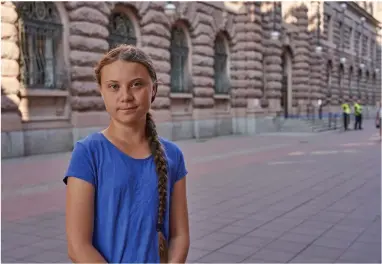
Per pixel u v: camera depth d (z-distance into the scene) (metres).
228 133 25.81
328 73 38.53
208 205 8.18
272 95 28.55
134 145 1.82
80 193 1.71
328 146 19.39
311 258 5.34
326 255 5.45
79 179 1.71
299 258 5.35
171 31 21.36
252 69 26.11
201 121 23.08
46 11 14.98
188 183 10.47
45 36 15.04
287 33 31.12
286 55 32.03
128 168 1.75
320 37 35.34
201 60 22.80
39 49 14.89
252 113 26.27
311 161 14.41
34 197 8.70
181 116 22.06
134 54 1.78
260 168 12.91
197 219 7.18
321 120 32.31
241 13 25.84
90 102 16.19
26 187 9.59
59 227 6.70
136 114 1.78
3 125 13.49
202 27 22.72
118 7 17.91
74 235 1.69
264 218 7.22
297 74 32.66
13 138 13.79
